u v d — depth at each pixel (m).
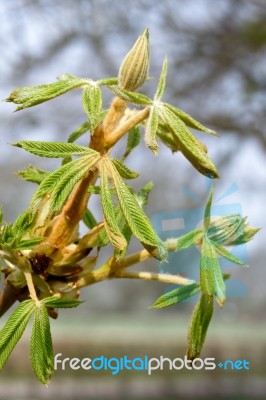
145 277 0.42
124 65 0.41
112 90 0.40
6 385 2.51
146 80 0.42
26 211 0.39
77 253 0.41
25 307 0.38
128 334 3.12
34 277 0.41
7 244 0.39
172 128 0.39
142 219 0.37
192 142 0.39
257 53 2.80
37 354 0.38
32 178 0.45
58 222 0.41
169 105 0.40
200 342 0.41
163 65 0.40
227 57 2.88
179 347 2.58
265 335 3.09
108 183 0.38
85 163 0.38
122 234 0.38
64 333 3.06
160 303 0.41
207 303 0.41
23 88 0.39
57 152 0.38
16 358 2.62
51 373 0.37
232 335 3.26
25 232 0.39
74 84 0.40
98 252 0.41
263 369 2.69
